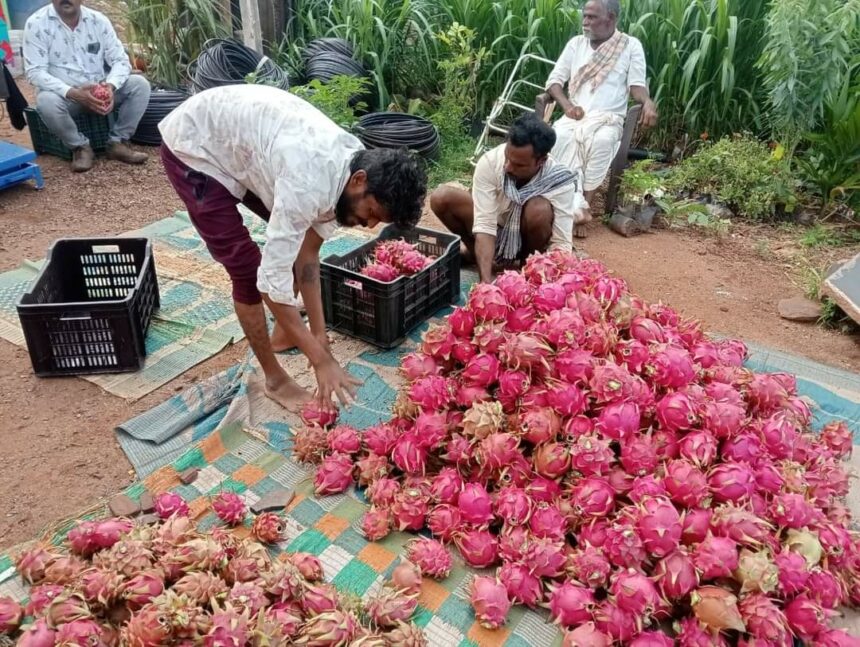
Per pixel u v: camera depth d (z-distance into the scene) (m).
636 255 4.46
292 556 1.92
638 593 1.67
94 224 4.55
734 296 3.95
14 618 1.74
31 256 4.04
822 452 2.23
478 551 1.96
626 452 1.94
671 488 1.86
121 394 2.88
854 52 5.30
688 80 5.78
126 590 1.67
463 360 2.23
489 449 2.01
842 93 4.89
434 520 2.04
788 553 1.76
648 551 1.76
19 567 1.88
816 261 4.40
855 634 1.89
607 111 4.91
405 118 5.81
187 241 4.24
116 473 2.47
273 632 1.57
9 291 3.59
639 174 4.86
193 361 3.10
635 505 1.82
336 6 7.35
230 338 3.25
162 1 6.72
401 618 1.78
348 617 1.67
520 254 3.79
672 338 2.35
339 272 3.14
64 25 5.18
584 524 1.91
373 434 2.31
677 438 2.02
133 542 1.78
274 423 2.67
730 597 1.65
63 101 5.19
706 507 1.84
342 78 5.71
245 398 2.72
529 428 2.00
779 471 2.02
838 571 1.89
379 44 6.75
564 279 2.30
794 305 3.75
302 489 2.33
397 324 3.18
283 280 2.22
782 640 1.63
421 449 2.16
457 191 3.81
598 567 1.78
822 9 4.67
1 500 2.34
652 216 4.83
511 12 6.31
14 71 7.42
